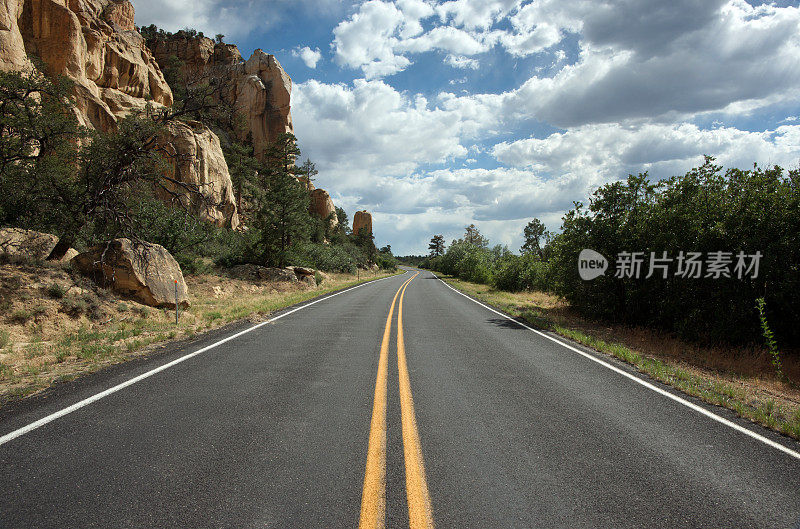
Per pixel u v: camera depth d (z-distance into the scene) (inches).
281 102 3326.8
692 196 429.1
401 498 105.0
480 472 120.5
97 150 514.9
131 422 154.1
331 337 347.6
